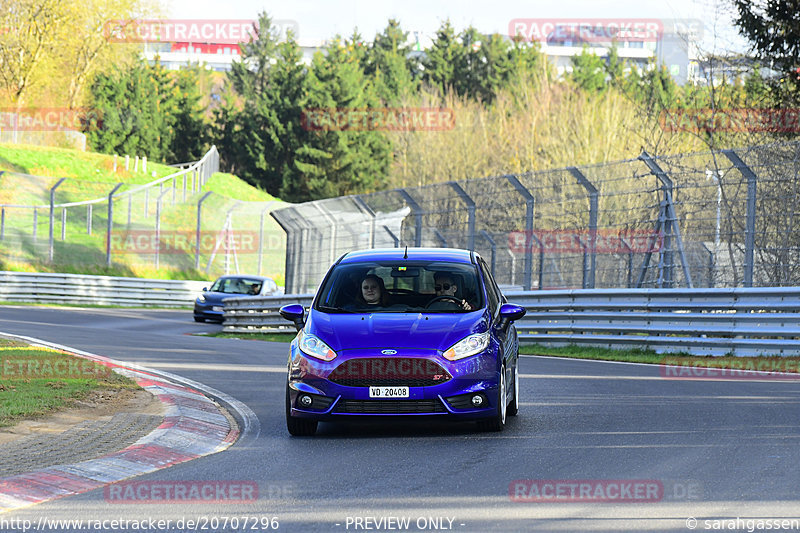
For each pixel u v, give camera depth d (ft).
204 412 119.55
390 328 104.83
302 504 71.82
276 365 181.16
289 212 335.06
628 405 123.95
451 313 109.70
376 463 87.92
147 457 92.02
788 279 206.80
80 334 237.45
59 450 92.89
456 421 108.17
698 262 228.63
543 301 226.17
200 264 568.41
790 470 80.12
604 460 86.53
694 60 359.46
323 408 102.32
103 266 511.81
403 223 282.97
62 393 124.57
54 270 483.51
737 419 109.50
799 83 320.50
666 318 198.29
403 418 101.45
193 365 176.76
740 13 321.32
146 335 251.19
